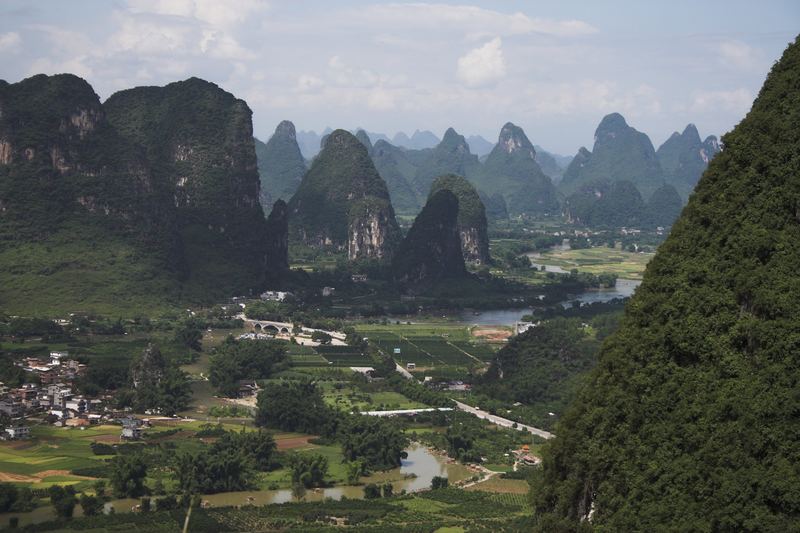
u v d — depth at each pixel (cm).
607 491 15788
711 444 14725
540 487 18150
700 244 17050
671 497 14812
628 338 17200
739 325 15500
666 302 16775
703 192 17488
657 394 16000
